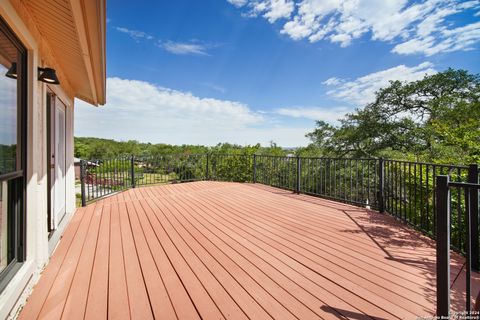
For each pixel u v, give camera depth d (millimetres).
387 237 2986
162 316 1581
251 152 8727
